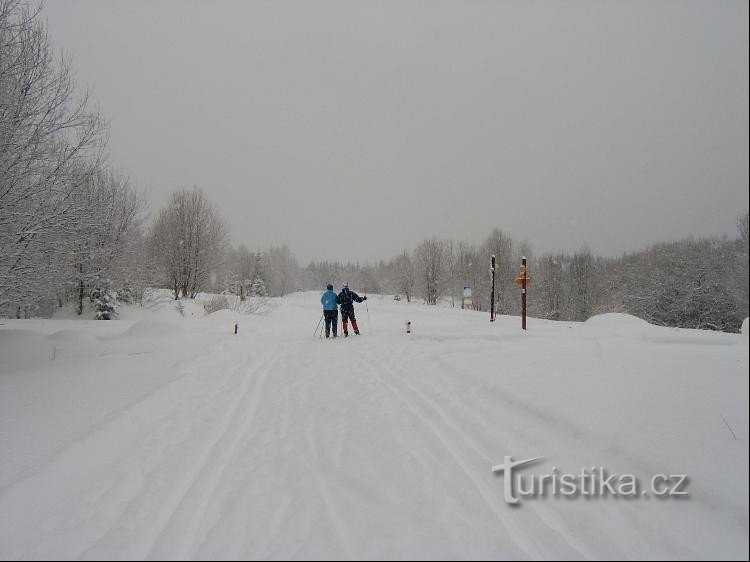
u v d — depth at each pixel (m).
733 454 3.63
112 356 9.94
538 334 12.92
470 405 5.91
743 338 4.86
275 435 5.04
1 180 8.56
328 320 13.59
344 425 5.33
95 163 10.75
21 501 3.67
